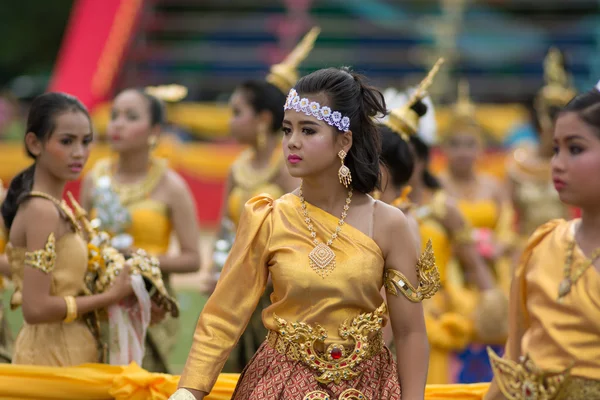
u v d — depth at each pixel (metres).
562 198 9.02
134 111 15.70
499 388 9.36
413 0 55.28
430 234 17.38
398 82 54.19
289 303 9.09
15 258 11.05
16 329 20.75
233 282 9.32
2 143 46.94
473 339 17.11
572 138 8.87
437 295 17.80
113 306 11.55
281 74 17.69
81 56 50.41
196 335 9.30
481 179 22.23
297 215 9.26
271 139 17.70
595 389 8.62
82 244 11.29
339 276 8.97
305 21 55.00
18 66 65.69
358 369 9.08
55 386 10.85
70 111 11.06
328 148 9.09
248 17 57.19
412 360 9.26
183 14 57.06
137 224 15.63
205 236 39.78
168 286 15.76
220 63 55.12
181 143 44.91
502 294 17.06
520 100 53.38
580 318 8.72
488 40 54.53
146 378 10.86
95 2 51.69
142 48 53.81
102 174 16.08
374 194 11.87
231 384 10.77
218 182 43.75
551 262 9.12
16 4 64.94
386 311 9.49
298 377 9.01
